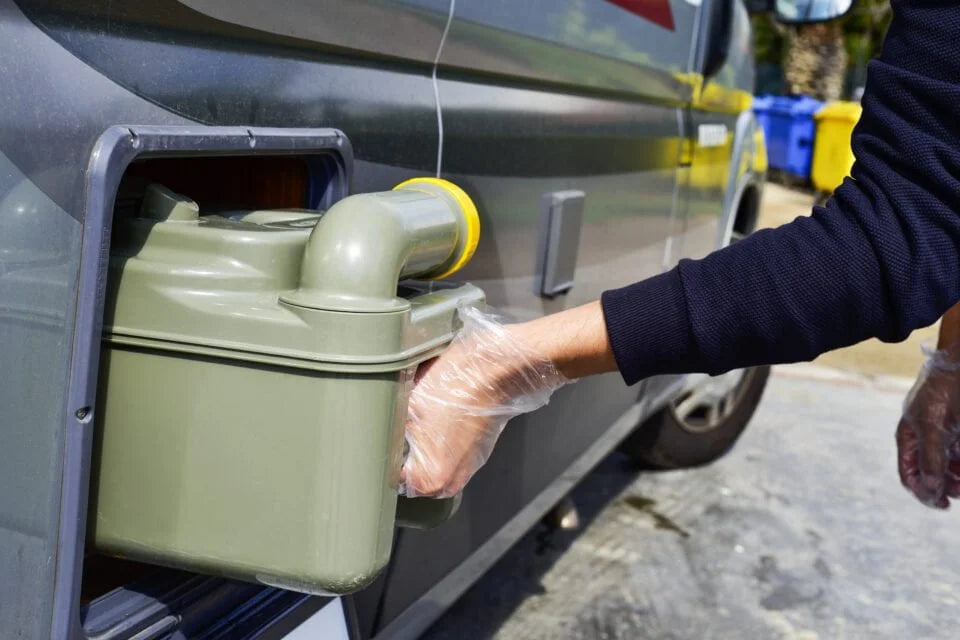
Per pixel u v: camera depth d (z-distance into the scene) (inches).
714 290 44.0
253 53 44.6
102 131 36.9
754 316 43.4
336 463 38.1
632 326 45.3
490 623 105.1
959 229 40.4
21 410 35.1
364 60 52.6
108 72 37.3
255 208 48.6
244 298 38.8
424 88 58.1
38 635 37.1
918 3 41.1
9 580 36.0
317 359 37.4
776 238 44.1
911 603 116.0
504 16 64.0
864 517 137.2
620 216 92.2
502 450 78.2
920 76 40.7
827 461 156.0
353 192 51.9
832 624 110.3
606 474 146.8
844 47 572.4
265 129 43.7
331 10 47.8
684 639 105.3
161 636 42.3
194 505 39.6
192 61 41.1
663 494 140.3
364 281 38.7
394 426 40.0
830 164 404.2
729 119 126.5
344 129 50.8
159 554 40.5
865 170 43.1
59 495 36.6
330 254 38.8
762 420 172.4
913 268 41.1
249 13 43.0
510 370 46.5
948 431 66.7
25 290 34.6
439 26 57.0
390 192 44.3
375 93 53.2
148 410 39.4
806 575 120.4
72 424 36.5
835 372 205.3
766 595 115.3
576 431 95.0
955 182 40.2
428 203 44.9
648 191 98.8
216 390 38.6
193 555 40.0
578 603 110.3
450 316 45.3
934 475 67.6
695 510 135.7
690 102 108.8
